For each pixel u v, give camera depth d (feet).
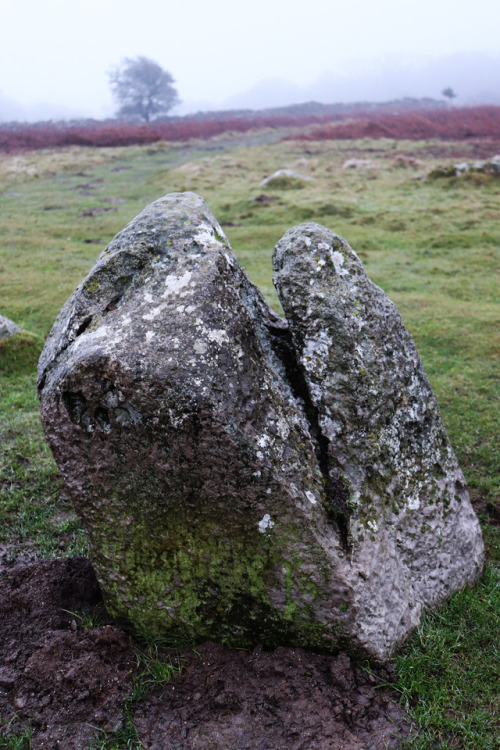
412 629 12.18
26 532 16.35
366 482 11.74
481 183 82.69
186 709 10.62
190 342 10.19
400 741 10.08
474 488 19.63
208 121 170.91
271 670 11.08
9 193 87.86
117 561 11.48
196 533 10.99
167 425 10.19
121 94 353.92
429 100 298.15
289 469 10.71
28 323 36.73
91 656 11.10
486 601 13.28
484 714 10.57
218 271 10.77
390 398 12.39
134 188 90.53
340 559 10.94
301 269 12.15
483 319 38.37
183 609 11.58
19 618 12.50
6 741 9.98
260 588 11.14
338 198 77.30
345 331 11.91
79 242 62.69
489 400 26.81
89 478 11.02
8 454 20.57
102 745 10.01
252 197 79.92
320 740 10.01
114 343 10.36
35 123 194.49
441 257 56.95
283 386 12.10
